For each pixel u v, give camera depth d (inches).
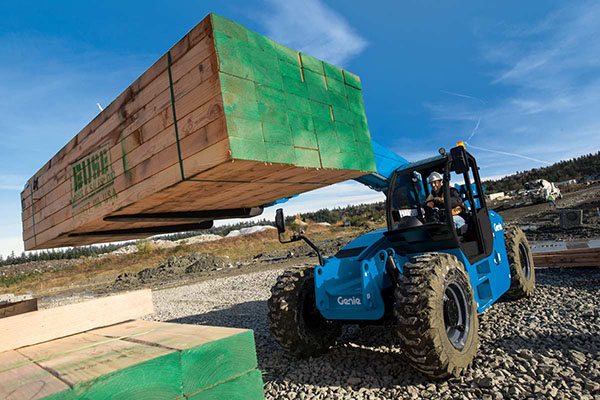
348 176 117.0
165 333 67.5
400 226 166.1
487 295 178.5
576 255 274.1
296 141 92.3
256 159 81.2
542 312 187.2
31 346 72.8
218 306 339.9
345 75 114.0
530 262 227.6
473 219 174.7
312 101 100.1
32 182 157.9
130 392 47.0
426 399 117.8
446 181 160.9
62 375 48.7
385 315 151.9
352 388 131.1
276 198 142.9
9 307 110.3
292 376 147.9
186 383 51.6
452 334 134.4
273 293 166.1
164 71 92.1
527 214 832.9
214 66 79.2
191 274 779.4
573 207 779.4
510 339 156.1
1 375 53.6
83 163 122.7
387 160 185.8
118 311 83.2
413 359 124.0
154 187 93.5
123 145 105.0
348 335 194.7
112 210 108.3
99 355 56.8
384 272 153.3
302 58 100.3
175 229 166.6
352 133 111.1
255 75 85.9
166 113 90.7
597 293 207.0
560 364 127.0
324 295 154.1
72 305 77.7
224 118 77.0
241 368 57.7
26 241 163.2
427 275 128.3
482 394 115.3
